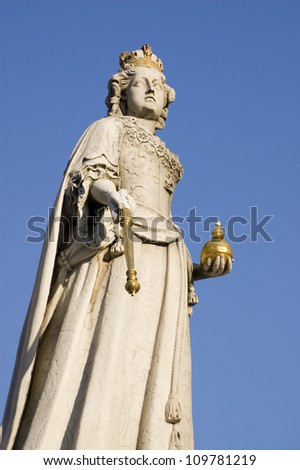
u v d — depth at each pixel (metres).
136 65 24.86
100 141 23.53
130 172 23.69
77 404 21.80
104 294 22.67
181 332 22.70
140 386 22.12
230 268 23.80
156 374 22.23
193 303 23.58
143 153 23.89
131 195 23.48
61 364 22.08
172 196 24.38
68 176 23.28
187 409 22.33
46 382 22.03
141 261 23.00
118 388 21.89
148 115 24.58
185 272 23.27
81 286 22.80
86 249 22.98
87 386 21.80
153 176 23.86
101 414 21.58
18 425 22.11
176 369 22.39
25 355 22.39
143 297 22.72
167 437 21.94
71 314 22.52
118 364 22.02
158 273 23.05
